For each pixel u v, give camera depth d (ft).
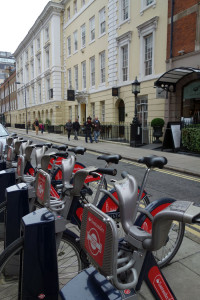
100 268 4.95
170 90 43.37
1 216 10.31
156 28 46.50
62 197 8.10
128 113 56.34
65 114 94.53
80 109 80.43
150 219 7.38
